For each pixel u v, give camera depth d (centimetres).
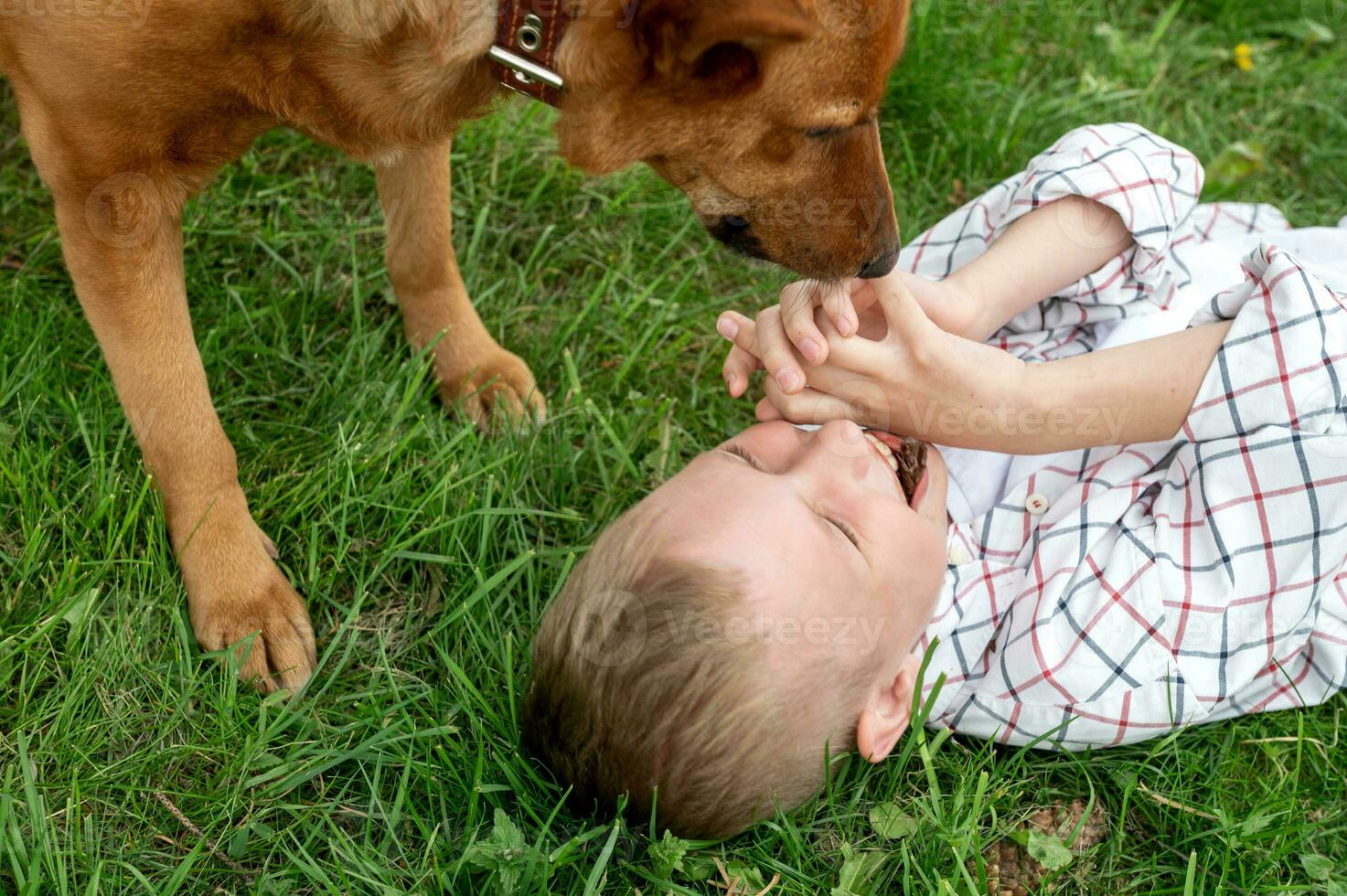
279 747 175
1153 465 195
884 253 166
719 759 156
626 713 155
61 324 219
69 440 199
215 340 218
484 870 164
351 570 197
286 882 160
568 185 263
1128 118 290
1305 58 315
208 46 148
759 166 158
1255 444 179
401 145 167
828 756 165
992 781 183
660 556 158
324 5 147
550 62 150
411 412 217
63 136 156
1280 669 189
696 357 244
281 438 211
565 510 209
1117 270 202
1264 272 182
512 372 222
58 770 166
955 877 165
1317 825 178
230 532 181
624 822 165
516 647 190
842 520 163
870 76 150
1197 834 176
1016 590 191
